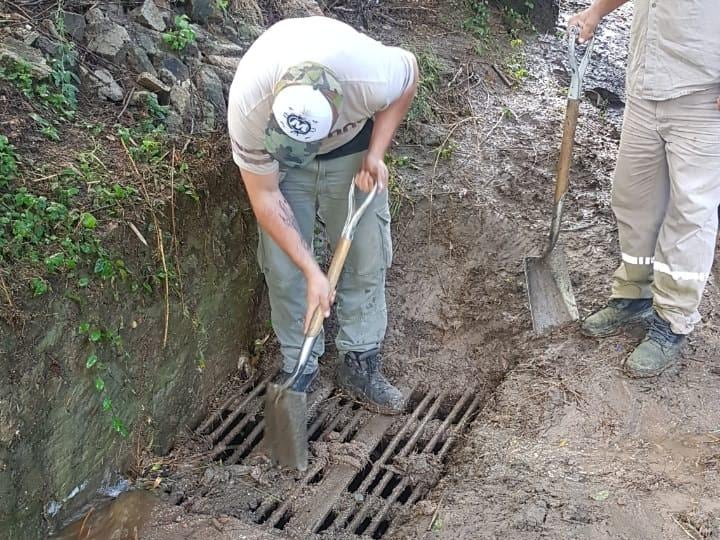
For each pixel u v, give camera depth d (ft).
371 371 10.06
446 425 9.94
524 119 14.12
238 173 9.80
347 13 14.79
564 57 16.60
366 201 7.72
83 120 9.30
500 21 17.11
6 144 8.14
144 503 8.40
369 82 6.84
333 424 9.91
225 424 9.87
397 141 12.96
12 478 6.94
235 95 6.54
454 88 14.39
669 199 9.31
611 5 9.46
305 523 8.41
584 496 8.12
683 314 9.31
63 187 8.18
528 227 12.00
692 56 8.04
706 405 9.18
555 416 9.25
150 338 8.61
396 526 8.36
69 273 7.42
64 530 7.79
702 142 8.37
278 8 12.84
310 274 7.46
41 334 7.09
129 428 8.60
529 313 11.08
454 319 11.35
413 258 11.80
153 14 10.76
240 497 8.71
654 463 8.48
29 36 9.49
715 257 11.60
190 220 9.00
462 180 12.54
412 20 16.05
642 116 8.83
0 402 6.68
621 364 9.77
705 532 7.63
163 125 9.74
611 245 11.78
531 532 7.77
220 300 9.85
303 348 7.77
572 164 13.14
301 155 6.43
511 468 8.61
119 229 8.04
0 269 7.04
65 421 7.53
